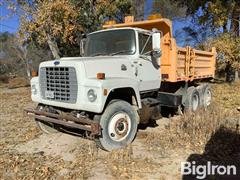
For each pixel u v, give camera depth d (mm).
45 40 16359
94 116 5777
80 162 5414
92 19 17297
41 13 14984
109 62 6117
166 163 5336
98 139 5746
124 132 6086
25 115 9828
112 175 4887
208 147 6012
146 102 6891
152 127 7711
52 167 5242
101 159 5539
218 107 10039
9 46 36406
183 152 5832
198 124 6820
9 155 5883
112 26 8602
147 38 7117
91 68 5754
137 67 6762
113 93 6172
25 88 22312
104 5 17344
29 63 34750
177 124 7168
